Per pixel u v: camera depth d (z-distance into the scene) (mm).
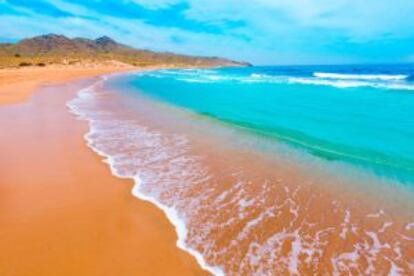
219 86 34312
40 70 60125
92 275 4250
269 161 9375
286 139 11727
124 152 9977
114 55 147375
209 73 78188
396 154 9750
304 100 21438
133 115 16328
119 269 4387
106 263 4508
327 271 4504
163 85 36281
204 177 8047
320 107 18359
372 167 8828
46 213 5961
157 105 19953
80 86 33250
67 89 29156
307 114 16312
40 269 4344
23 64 71938
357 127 13125
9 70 53094
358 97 22234
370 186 7605
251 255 4797
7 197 6637
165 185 7477
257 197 6953
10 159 9039
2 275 4195
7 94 22594
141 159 9344
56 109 17422
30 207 6199
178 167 8750
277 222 5871
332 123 14023
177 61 180125
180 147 10664
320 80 40844
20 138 11273
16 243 4961
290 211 6332
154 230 5438
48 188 7121
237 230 5535
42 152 9727
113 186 7305
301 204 6656
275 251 4938
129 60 142125
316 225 5805
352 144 10883
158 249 4875
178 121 14953
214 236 5312
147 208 6270
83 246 4914
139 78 51750
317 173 8438
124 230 5410
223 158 9609
